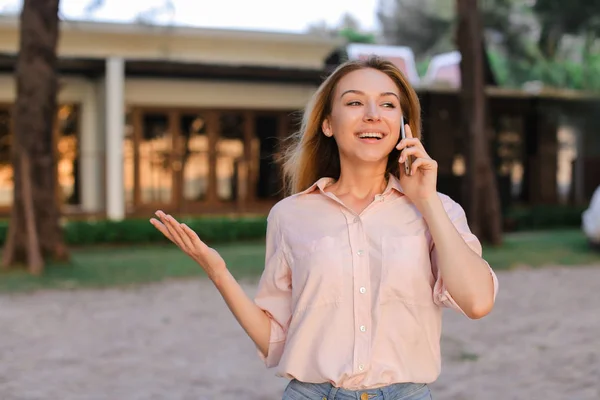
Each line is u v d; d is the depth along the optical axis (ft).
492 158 72.08
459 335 23.47
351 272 7.39
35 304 29.73
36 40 37.52
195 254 7.91
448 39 110.01
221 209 63.98
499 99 71.77
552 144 73.51
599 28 64.18
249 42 63.16
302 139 8.65
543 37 66.39
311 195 7.97
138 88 62.23
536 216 65.31
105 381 18.58
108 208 56.29
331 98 8.16
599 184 74.38
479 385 17.93
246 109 65.00
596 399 16.71
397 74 8.07
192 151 63.72
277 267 7.95
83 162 61.00
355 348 7.26
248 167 65.00
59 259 39.45
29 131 37.96
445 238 7.06
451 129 69.00
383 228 7.48
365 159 7.68
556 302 29.55
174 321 26.23
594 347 21.75
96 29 57.26
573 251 45.83
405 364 7.31
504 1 79.00
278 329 8.08
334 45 65.16
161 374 19.21
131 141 62.13
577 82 96.78
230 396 17.30
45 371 19.54
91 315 27.43
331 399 7.43
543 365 19.75
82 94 61.16
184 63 56.85
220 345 22.50
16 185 38.14
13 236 38.09
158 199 62.69
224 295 8.05
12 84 59.67
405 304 7.34
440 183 64.18
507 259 41.81
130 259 43.57
